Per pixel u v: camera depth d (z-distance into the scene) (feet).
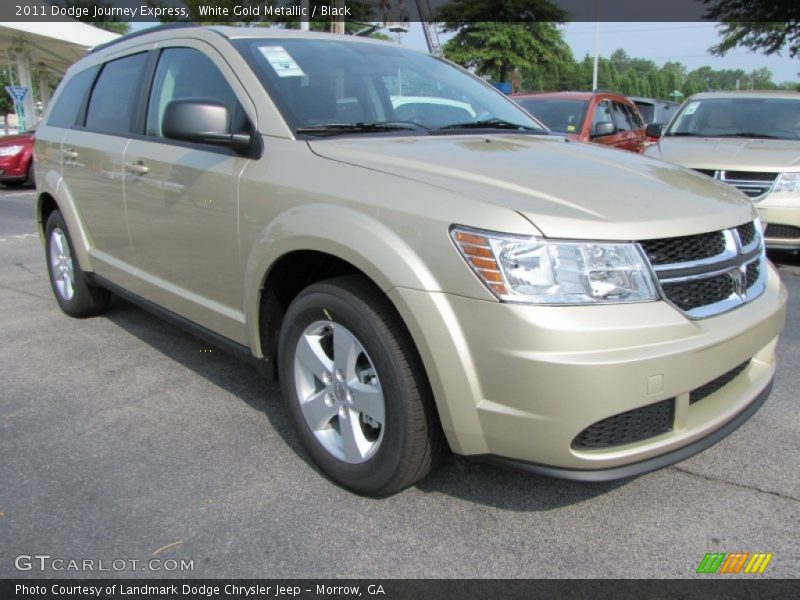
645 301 7.07
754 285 8.65
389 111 10.83
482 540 7.84
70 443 10.02
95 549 7.65
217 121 9.28
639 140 31.78
